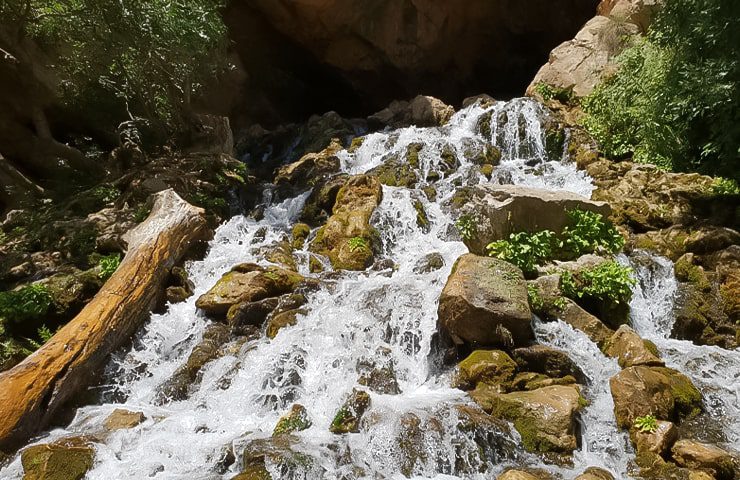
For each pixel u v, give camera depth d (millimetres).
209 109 15594
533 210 7711
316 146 13102
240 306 7410
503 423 5406
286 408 6207
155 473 5273
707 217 8172
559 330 6496
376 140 12047
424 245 8828
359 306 7156
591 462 5184
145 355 7301
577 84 12586
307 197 10297
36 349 7383
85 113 12305
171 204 9062
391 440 5266
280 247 8898
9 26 11148
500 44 18375
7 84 11484
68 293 7910
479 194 8156
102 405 6602
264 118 17219
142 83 11523
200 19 10938
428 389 6172
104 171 11773
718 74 7750
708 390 5965
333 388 6215
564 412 5395
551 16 17625
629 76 10727
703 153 8555
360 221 8883
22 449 5727
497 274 6648
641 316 7223
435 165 10789
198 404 6484
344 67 16828
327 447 5270
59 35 11383
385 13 16266
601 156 10594
